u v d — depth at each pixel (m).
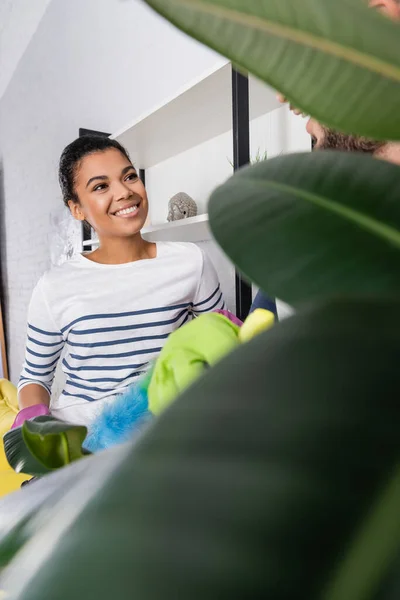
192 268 1.14
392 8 0.41
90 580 0.07
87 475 0.13
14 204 3.61
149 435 0.09
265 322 0.27
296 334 0.10
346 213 0.17
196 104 1.18
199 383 0.09
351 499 0.07
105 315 1.07
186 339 0.28
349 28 0.15
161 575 0.07
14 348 3.69
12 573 0.09
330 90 0.16
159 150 1.61
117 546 0.07
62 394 1.14
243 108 1.00
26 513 0.18
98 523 0.07
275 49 0.16
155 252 1.19
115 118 2.07
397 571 0.07
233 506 0.07
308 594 0.07
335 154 0.19
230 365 0.10
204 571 0.07
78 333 1.08
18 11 2.84
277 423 0.08
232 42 0.16
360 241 0.16
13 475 1.41
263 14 0.15
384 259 0.15
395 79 0.15
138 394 0.40
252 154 1.31
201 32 0.16
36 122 3.08
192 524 0.07
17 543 0.16
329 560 0.07
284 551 0.07
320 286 0.15
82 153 1.10
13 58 3.46
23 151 3.37
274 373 0.09
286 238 0.16
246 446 0.08
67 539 0.07
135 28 1.82
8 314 3.83
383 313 0.11
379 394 0.09
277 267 0.16
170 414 0.09
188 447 0.08
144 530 0.07
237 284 1.06
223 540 0.07
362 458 0.08
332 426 0.08
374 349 0.10
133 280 1.10
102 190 1.09
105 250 1.18
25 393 1.11
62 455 0.33
